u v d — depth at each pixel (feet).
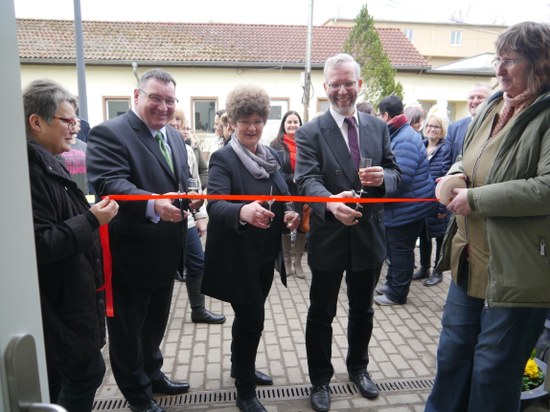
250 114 7.51
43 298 5.22
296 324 12.89
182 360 10.68
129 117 7.52
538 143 5.52
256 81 53.57
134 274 7.36
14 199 2.17
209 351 11.13
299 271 17.20
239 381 8.35
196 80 52.42
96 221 5.48
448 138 14.84
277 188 8.13
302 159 8.25
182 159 8.42
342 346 11.41
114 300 7.51
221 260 7.68
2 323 2.06
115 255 7.34
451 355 7.07
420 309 13.99
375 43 52.70
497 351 6.16
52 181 5.46
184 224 7.93
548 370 6.27
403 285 14.16
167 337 11.92
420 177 13.41
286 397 9.11
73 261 5.45
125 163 7.13
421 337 12.00
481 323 6.52
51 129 5.72
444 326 7.25
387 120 14.05
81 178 13.28
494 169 5.93
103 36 53.88
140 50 52.16
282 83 54.08
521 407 7.67
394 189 8.21
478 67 62.59
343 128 8.27
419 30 123.85
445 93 58.59
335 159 8.13
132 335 7.70
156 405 8.24
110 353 7.89
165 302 8.51
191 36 56.44
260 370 10.21
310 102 55.47
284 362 10.62
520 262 5.64
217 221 7.36
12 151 2.16
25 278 2.27
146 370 8.79
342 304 14.34
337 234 8.13
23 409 2.18
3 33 2.08
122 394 8.62
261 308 8.03
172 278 7.97
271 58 53.98
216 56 52.95
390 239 14.05
